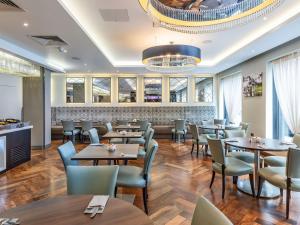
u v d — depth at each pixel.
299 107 4.80
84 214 1.31
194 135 6.17
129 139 5.59
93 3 3.34
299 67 4.74
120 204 1.44
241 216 2.72
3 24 3.66
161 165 5.07
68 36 4.29
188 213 2.81
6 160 4.64
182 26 3.54
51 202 1.48
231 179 4.05
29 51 5.46
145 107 9.60
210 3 3.07
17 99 7.23
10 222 1.22
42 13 3.25
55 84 9.44
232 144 3.52
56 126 9.09
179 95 9.72
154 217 2.71
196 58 4.29
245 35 4.91
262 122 6.00
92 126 8.45
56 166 5.02
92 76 9.52
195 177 4.20
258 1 3.00
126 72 8.91
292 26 3.89
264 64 5.88
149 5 2.90
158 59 4.45
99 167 1.97
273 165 3.64
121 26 4.27
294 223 2.56
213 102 9.72
